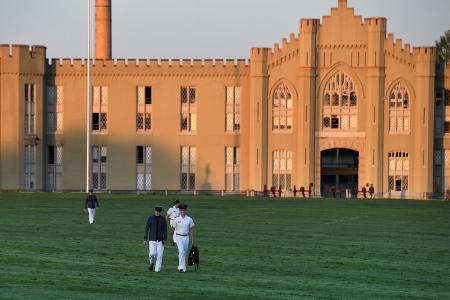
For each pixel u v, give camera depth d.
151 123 145.38
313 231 81.69
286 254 66.56
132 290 51.75
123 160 145.75
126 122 145.50
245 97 143.62
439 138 142.38
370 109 140.62
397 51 140.62
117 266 59.88
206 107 144.25
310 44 140.62
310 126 141.00
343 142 141.12
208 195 138.75
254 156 142.12
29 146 144.50
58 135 145.75
